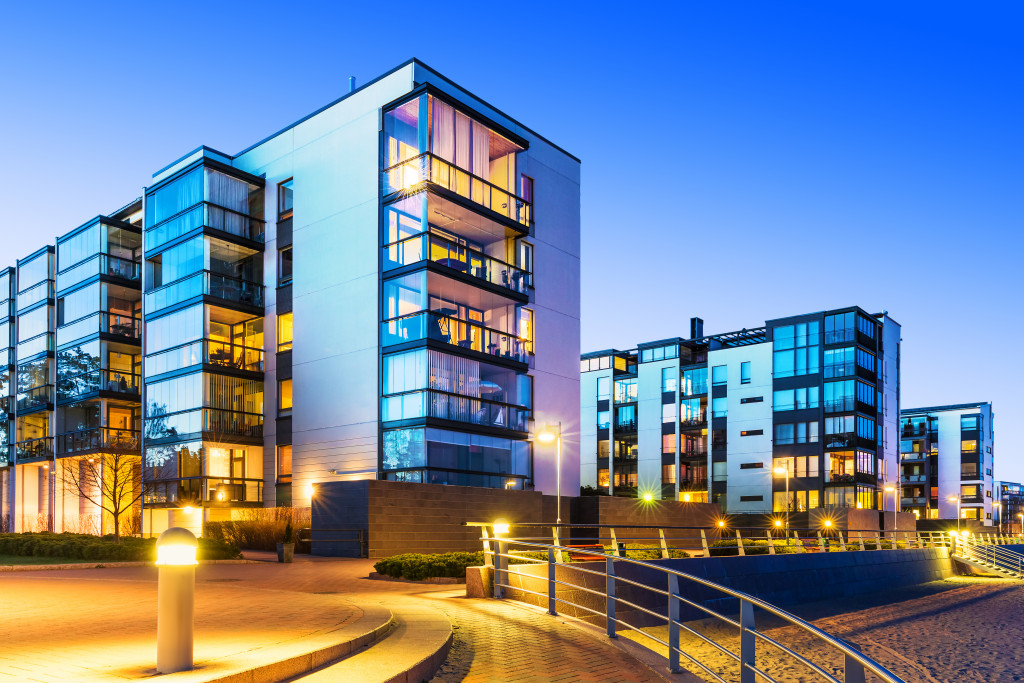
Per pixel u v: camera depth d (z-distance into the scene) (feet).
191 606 21.22
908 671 51.11
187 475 108.99
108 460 119.44
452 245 107.14
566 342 119.75
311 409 107.24
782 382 209.05
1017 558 148.56
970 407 299.58
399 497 85.05
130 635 27.73
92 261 128.67
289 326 112.98
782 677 45.62
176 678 20.04
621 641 35.24
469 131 103.65
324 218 109.40
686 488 222.69
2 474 150.41
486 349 105.40
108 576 61.41
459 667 28.53
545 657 31.12
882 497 205.16
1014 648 60.03
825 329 204.85
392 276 100.48
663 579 61.82
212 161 112.68
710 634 59.62
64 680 19.80
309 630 28.89
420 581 61.05
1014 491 390.01
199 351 110.22
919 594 101.45
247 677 21.02
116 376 126.93
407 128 101.76
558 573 48.96
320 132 111.55
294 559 81.51
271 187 116.88
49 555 84.64
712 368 222.28
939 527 254.88
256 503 111.65
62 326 134.92
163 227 119.55
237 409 112.06
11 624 30.83
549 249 119.03
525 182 116.88
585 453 245.04
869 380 204.44
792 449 204.44
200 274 111.14
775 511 204.23
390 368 99.50
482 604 47.19
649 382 234.79
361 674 23.00
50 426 137.49
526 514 99.35
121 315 128.88
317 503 86.99
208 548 75.77
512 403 108.78
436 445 95.96
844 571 94.38
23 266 149.07
